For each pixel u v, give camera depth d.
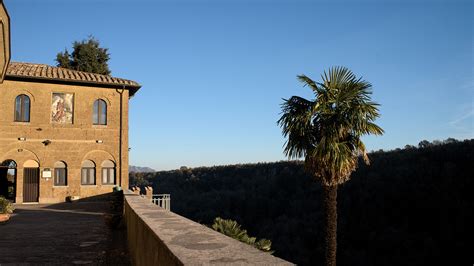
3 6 15.42
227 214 67.12
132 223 7.71
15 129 26.42
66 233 12.90
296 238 52.06
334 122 14.60
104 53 47.53
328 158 14.43
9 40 18.53
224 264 2.36
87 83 28.06
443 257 36.59
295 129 15.15
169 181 97.62
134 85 29.06
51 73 28.17
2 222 15.37
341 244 45.97
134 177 110.50
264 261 2.43
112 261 8.57
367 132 14.82
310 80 15.16
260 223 61.84
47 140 26.88
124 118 28.97
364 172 58.19
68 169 27.27
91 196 27.70
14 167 26.67
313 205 60.47
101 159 28.22
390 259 39.00
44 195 26.50
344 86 15.12
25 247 10.33
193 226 4.22
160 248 3.35
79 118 27.89
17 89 26.62
